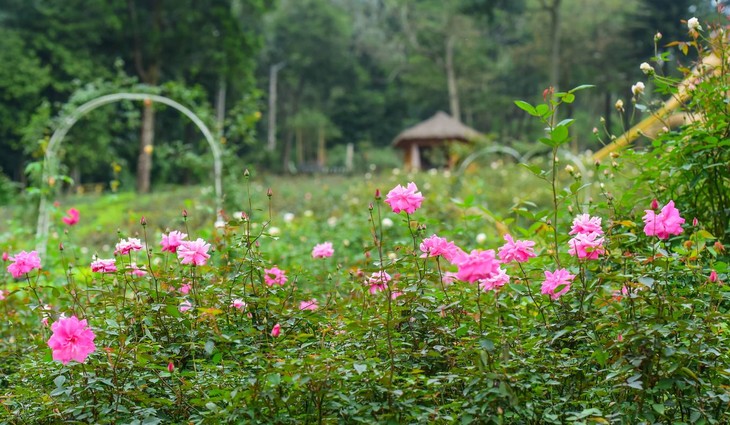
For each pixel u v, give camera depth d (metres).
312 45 57.16
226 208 11.03
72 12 33.12
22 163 35.06
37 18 33.47
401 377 2.62
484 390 2.46
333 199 16.66
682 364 2.58
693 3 34.56
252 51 34.97
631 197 3.89
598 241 2.84
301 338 2.84
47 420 2.90
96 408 2.79
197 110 12.46
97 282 3.87
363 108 60.09
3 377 3.68
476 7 41.72
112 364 2.85
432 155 32.44
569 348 2.97
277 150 57.50
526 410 2.57
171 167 31.78
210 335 3.04
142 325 3.14
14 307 4.67
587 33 43.84
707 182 3.85
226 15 33.53
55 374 2.93
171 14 33.59
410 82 54.44
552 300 3.02
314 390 2.54
